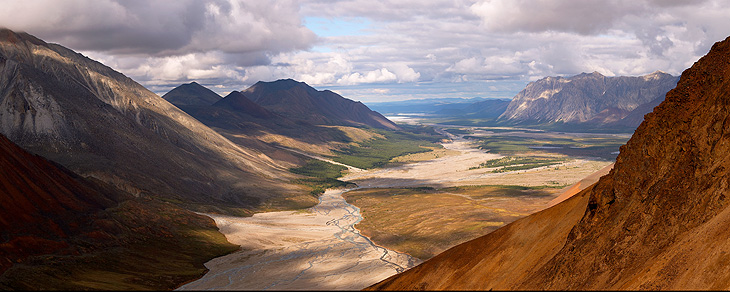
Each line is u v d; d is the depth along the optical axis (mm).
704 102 69688
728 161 59156
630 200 69438
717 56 74000
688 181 62969
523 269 76062
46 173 145000
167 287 108250
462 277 82062
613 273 60875
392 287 88688
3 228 114625
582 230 72125
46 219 127062
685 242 55156
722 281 47906
